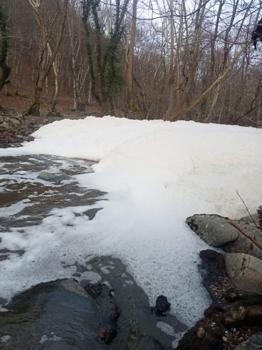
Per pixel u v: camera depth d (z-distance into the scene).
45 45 16.64
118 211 5.47
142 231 4.92
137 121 10.82
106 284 3.97
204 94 11.02
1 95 26.44
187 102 15.99
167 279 4.10
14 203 5.71
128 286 3.96
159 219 5.24
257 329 3.37
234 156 6.44
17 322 3.33
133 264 4.28
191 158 6.59
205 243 4.75
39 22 16.95
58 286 3.83
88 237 4.74
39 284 3.86
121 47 20.53
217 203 5.52
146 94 20.12
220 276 4.19
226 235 4.61
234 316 3.40
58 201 5.85
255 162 6.23
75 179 6.98
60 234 4.77
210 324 3.43
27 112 16.12
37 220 5.14
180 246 4.64
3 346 3.06
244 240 4.53
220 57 17.38
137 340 3.30
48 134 10.61
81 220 5.18
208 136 7.21
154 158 6.97
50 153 9.19
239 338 3.26
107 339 3.31
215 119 20.22
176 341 3.38
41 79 16.33
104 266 4.23
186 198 5.66
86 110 25.39
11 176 7.05
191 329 3.45
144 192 6.00
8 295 3.66
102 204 5.73
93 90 19.41
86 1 18.05
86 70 31.38
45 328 3.30
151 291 3.93
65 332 3.29
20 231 4.80
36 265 4.14
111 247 4.55
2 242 4.52
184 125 9.12
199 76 19.47
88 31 18.72
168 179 6.24
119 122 10.82
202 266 4.33
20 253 4.32
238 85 19.72
